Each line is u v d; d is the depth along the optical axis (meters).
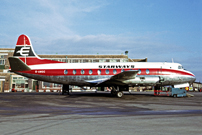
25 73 27.86
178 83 27.27
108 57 57.62
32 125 8.38
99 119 9.80
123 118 10.06
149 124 8.52
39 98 23.72
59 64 28.00
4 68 55.25
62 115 11.10
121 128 7.76
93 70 27.05
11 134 6.82
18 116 10.77
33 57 28.53
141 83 25.98
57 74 27.39
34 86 55.12
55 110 13.25
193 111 12.68
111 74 26.86
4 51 56.44
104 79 26.77
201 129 7.57
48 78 27.64
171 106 15.45
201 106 15.45
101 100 21.05
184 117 10.34
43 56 57.34
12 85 54.94
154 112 12.27
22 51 28.67
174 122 8.95
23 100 20.98
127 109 13.70
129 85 26.19
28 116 10.77
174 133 6.95
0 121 9.30
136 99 22.36
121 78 24.94
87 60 57.44
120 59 57.47
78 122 9.02
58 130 7.43
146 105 16.23
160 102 18.91
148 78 26.09
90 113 11.88
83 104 17.05
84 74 27.06
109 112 12.30
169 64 27.58
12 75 55.06
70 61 57.25
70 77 27.23
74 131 7.27
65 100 21.02
